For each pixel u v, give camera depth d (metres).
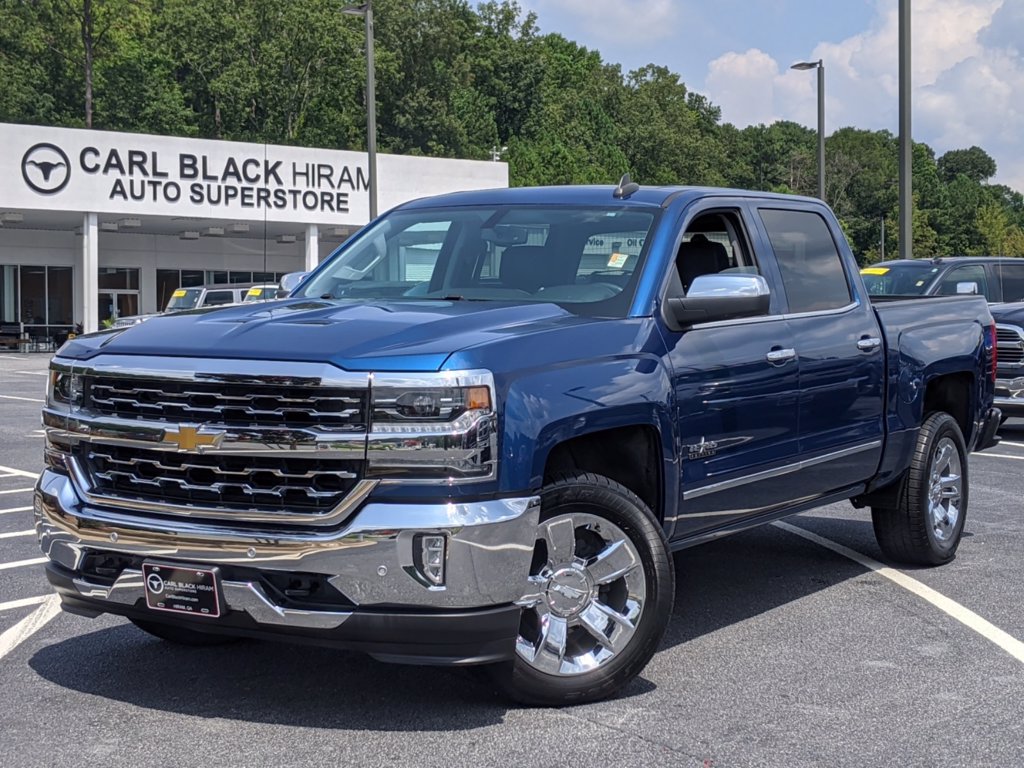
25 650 5.25
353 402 3.94
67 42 78.12
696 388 4.93
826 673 4.95
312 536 3.92
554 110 115.88
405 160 44.03
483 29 110.50
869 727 4.29
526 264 5.27
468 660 4.00
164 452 4.16
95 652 5.22
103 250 44.44
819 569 6.98
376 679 4.81
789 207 6.08
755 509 5.45
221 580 4.00
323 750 4.03
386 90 85.12
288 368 3.99
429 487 3.92
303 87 81.00
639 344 4.73
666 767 3.89
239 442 4.02
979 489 9.81
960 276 14.13
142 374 4.20
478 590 3.94
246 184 40.72
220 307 5.06
